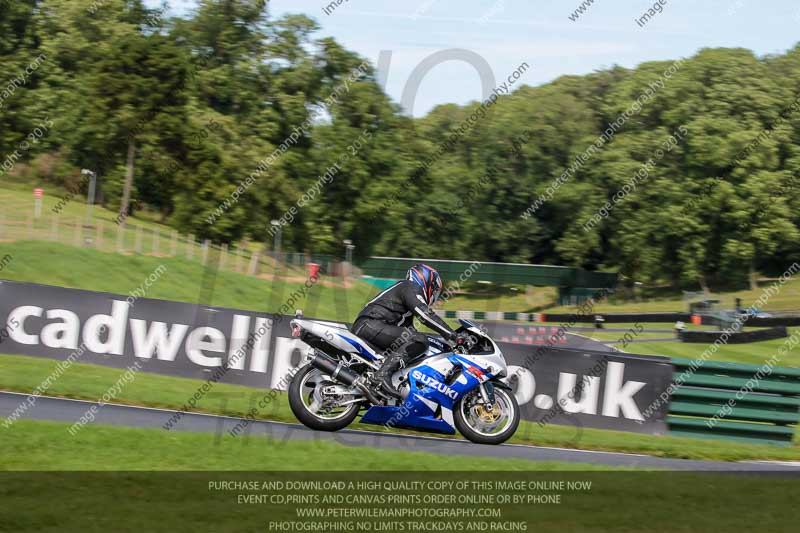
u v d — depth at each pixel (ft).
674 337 218.38
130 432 52.19
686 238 337.11
